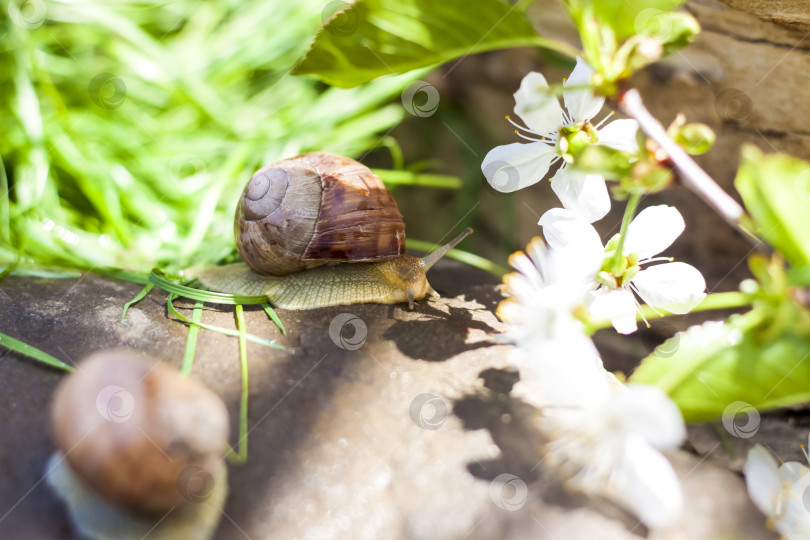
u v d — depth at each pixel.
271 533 0.22
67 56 0.35
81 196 0.33
